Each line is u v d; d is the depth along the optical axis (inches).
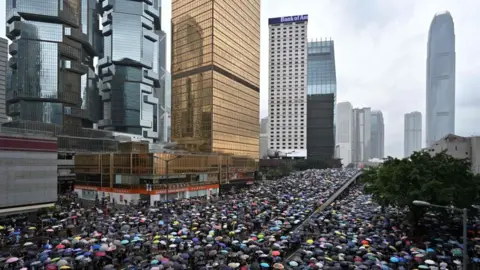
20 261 1192.8
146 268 1128.2
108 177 3245.6
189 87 5511.8
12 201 1910.7
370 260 1188.5
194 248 1332.4
